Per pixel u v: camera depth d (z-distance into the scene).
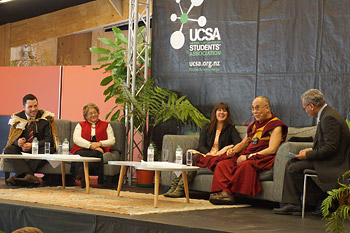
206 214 3.93
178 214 3.85
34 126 5.96
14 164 5.71
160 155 6.34
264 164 4.52
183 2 6.37
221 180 4.58
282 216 4.02
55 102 7.80
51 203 4.11
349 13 5.24
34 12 9.73
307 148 4.26
